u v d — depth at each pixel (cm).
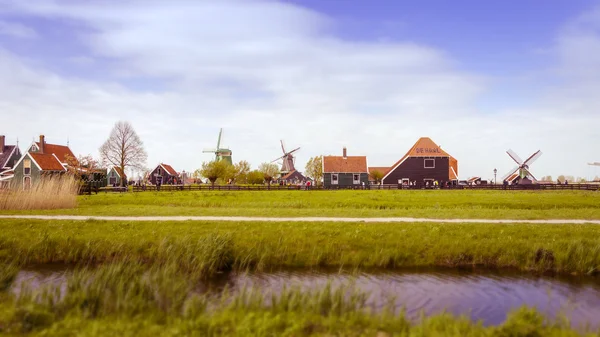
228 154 12850
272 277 1602
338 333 908
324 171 8681
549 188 7119
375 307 1190
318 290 1177
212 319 952
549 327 948
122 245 1886
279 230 2069
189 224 2202
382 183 8150
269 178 11575
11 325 926
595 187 6825
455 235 1995
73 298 1075
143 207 3250
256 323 939
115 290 1148
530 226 2136
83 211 2872
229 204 3603
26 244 1906
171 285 1188
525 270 1728
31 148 8712
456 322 959
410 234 2014
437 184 7812
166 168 12825
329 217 2534
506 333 902
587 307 1274
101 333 870
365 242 1930
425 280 1567
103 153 8200
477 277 1616
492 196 4766
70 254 1852
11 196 3105
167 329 902
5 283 1297
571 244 1806
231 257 1794
